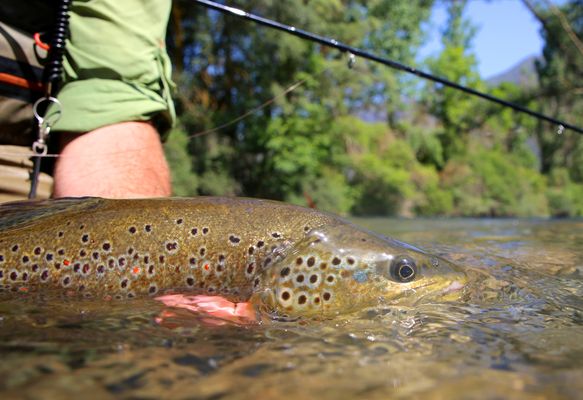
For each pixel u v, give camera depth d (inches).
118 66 15.0
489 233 30.4
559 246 20.3
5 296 10.2
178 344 7.4
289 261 10.4
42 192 14.6
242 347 7.4
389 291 10.1
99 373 6.1
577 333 8.1
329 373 6.3
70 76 15.0
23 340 7.3
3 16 14.7
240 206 11.4
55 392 5.5
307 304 10.1
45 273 10.6
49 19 15.6
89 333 7.8
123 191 14.0
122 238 10.8
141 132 15.2
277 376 6.2
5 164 14.4
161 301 10.2
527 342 7.6
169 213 11.1
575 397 5.7
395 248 10.6
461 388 5.9
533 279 12.4
